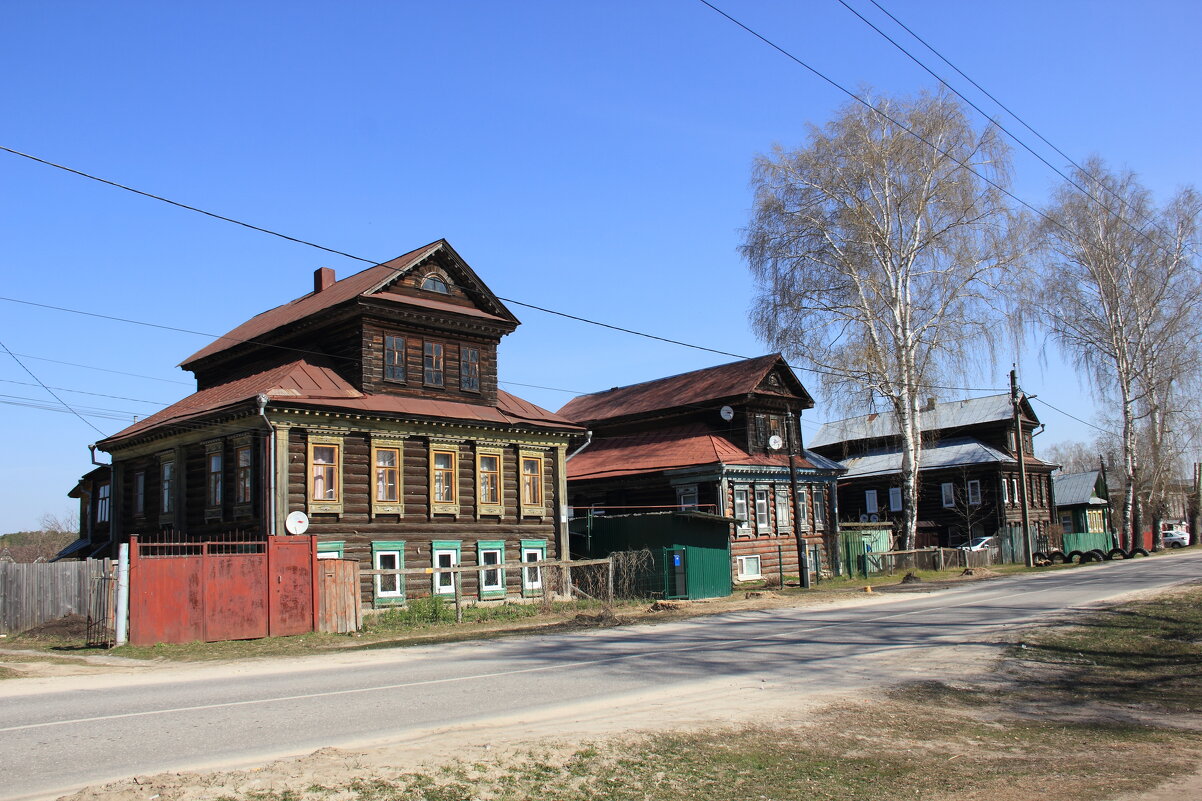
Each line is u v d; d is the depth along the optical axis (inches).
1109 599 959.6
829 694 507.8
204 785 299.4
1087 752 406.3
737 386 1797.5
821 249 1593.3
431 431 1216.8
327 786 303.1
